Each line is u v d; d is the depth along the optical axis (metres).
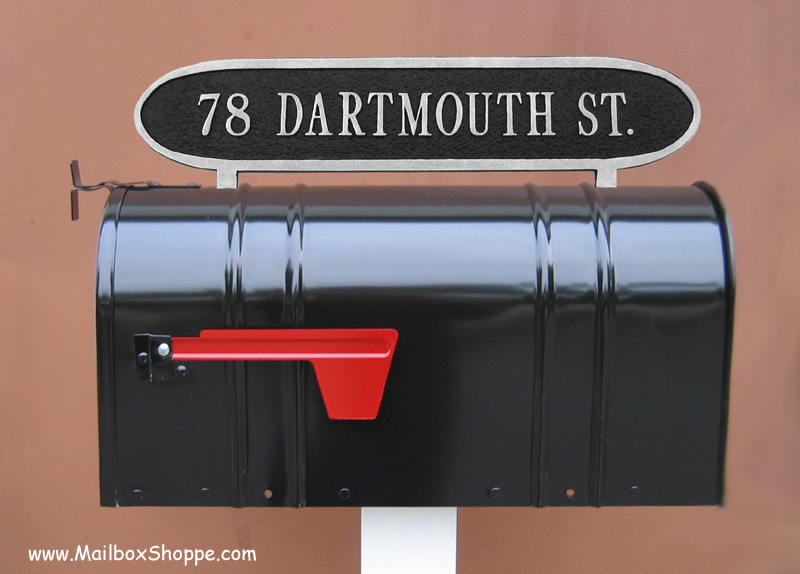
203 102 1.11
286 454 0.95
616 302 0.94
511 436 0.95
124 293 0.93
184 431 0.95
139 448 0.95
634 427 0.95
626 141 1.11
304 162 1.11
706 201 1.00
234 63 1.10
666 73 1.10
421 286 0.94
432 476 0.96
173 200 1.01
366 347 0.94
